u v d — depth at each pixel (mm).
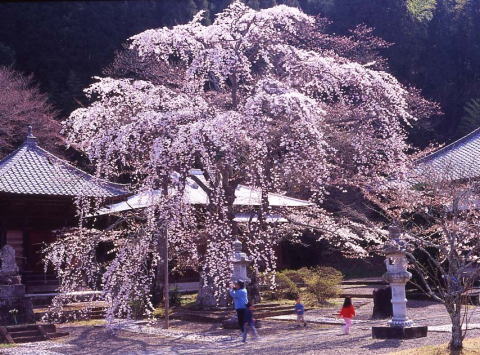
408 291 20297
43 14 34906
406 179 13508
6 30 34844
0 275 15133
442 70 40594
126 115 15719
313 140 14742
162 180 14266
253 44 16875
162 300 19125
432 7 41250
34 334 13867
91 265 16516
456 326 9211
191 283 25031
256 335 12586
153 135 14703
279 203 21531
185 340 12930
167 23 34438
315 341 11516
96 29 35125
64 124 16016
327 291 19781
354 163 17016
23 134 29500
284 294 20172
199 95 16172
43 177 20891
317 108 14586
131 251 14125
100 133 14859
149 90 15781
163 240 15656
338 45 23859
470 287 9430
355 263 34031
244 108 14484
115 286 15328
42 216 21406
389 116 17469
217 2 35938
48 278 21094
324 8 39750
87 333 14633
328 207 26641
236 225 16422
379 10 38156
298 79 16484
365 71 16516
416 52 39062
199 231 15711
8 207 20609
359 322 14797
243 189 21703
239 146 14789
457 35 41562
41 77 34844
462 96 40281
